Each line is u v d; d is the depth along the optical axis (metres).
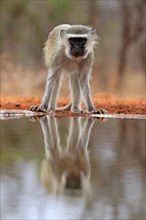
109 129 13.23
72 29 16.64
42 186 7.79
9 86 30.66
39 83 32.78
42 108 16.27
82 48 16.44
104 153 10.07
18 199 7.20
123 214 7.04
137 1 38.75
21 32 41.59
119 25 42.22
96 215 6.87
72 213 6.86
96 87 37.81
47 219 6.59
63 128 13.28
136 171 8.60
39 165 9.02
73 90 16.83
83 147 10.71
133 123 14.36
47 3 41.59
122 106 18.69
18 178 8.13
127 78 38.94
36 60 40.47
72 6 41.94
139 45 39.47
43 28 41.69
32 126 13.50
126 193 7.56
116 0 42.56
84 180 8.13
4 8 41.34
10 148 10.29
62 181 8.15
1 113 16.05
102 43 41.97
